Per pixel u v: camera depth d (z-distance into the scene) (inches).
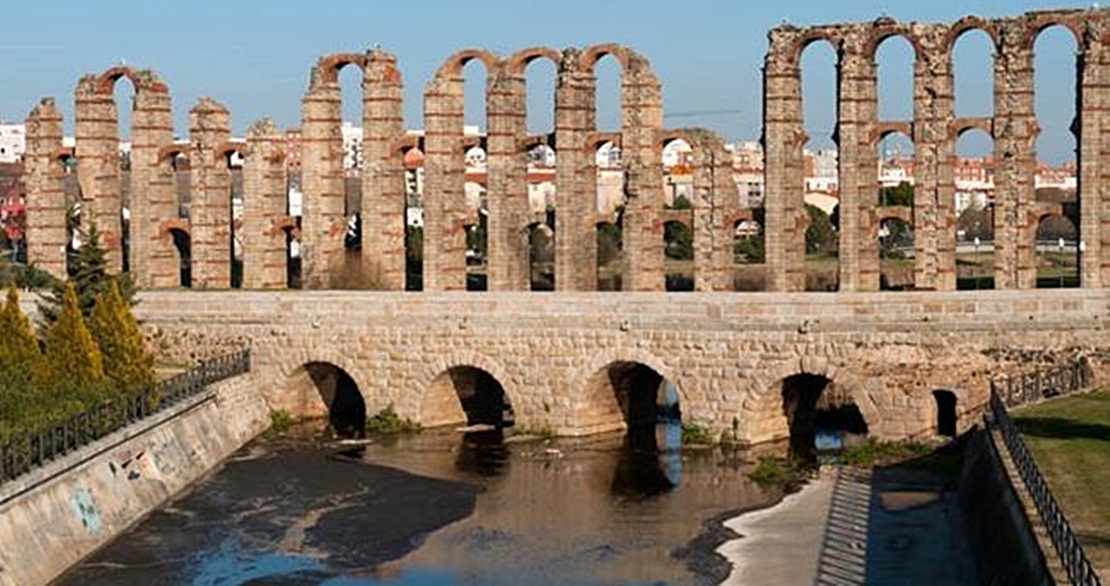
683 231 6274.6
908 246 6786.4
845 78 4389.8
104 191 5255.9
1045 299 3206.2
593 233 4810.5
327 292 3991.1
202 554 2608.3
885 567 2432.3
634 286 4658.0
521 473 3284.9
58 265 5329.7
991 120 4284.0
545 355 3644.2
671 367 3506.4
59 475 2532.0
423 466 3368.6
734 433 3447.3
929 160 4350.4
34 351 3189.0
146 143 5206.7
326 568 2536.9
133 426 2940.5
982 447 2738.7
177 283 5280.5
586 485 3159.5
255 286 5064.0
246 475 3275.1
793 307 3383.4
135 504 2832.2
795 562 2498.8
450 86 4940.9
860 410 3329.2
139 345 3253.0
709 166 4576.8
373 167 4972.9
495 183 4847.4
